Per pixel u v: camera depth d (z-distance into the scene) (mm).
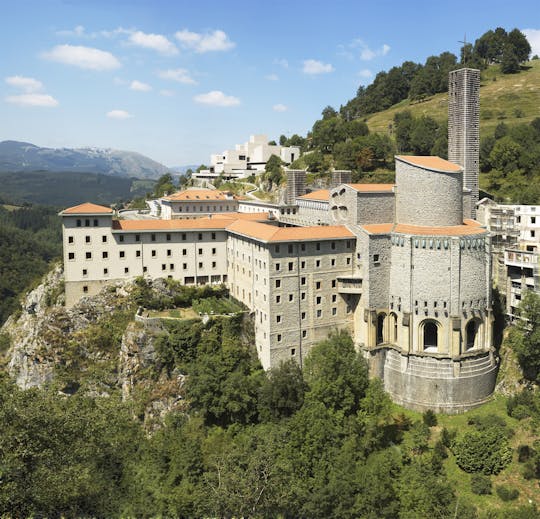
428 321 98625
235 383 92438
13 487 47938
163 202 189500
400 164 106562
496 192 176875
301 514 67062
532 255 106812
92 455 62656
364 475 70375
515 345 100375
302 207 142875
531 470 80125
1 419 51156
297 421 79062
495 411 96812
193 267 124000
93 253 116375
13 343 136625
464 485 79375
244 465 68250
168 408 98562
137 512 65938
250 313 108688
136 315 109812
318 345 97375
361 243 104875
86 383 106688
